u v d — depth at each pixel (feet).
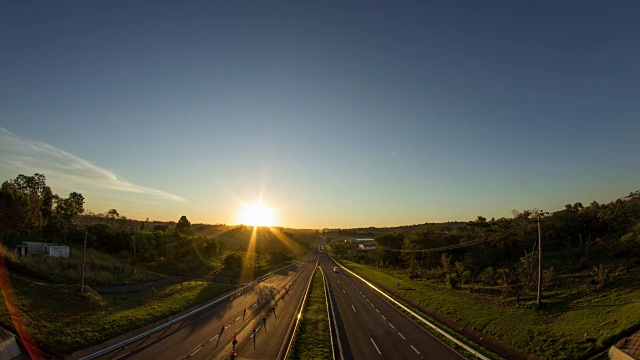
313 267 402.11
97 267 201.77
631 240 157.17
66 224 252.83
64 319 104.47
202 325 124.26
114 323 110.11
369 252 511.81
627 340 80.23
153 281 212.43
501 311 131.54
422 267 301.63
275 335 111.55
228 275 282.36
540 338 98.12
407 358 91.66
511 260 223.92
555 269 174.40
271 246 605.31
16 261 157.17
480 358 90.99
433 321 134.62
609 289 126.21
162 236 305.94
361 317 143.33
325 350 97.50
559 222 221.05
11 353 79.92
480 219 323.98
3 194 184.75
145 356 88.53
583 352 84.84
